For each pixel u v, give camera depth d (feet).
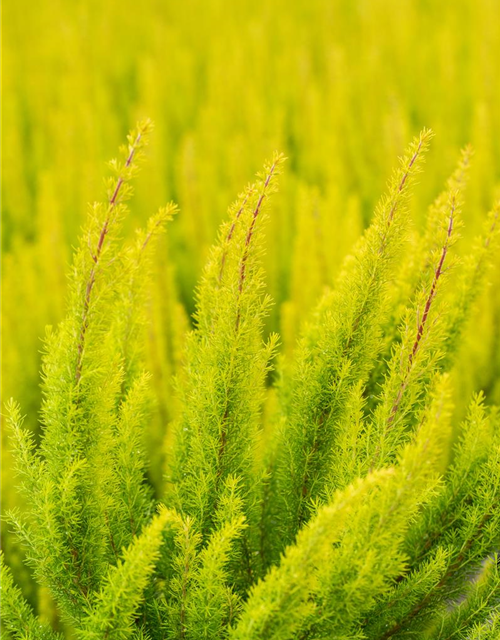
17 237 4.72
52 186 4.63
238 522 2.33
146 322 2.53
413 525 2.42
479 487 2.39
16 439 2.38
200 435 2.40
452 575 2.40
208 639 2.36
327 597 2.31
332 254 3.82
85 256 2.32
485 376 3.31
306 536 2.27
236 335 2.38
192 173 4.56
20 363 3.36
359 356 2.41
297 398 2.44
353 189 5.08
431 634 2.42
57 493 2.34
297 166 5.48
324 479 2.43
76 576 2.36
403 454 2.29
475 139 4.44
